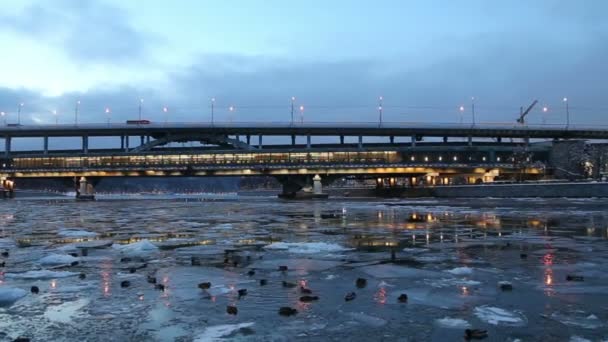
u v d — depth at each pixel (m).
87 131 129.12
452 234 23.19
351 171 117.81
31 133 126.69
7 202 97.00
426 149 121.56
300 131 129.38
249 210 53.62
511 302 9.63
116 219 38.28
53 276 12.62
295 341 7.44
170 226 30.06
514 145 128.25
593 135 136.38
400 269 13.34
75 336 7.75
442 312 8.95
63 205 77.75
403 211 47.31
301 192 122.12
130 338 7.63
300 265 14.10
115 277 12.47
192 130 128.88
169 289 10.96
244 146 128.12
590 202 61.28
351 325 8.20
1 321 8.59
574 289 10.75
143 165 118.81
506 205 58.19
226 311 9.09
